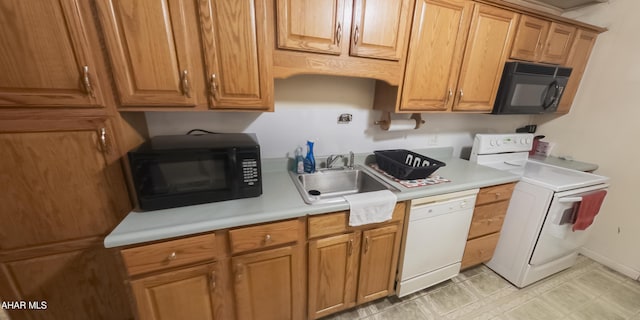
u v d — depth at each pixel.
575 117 2.19
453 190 1.46
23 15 0.79
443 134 2.14
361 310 1.57
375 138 1.86
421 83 1.44
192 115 1.37
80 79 0.89
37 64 0.84
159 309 1.00
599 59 2.00
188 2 0.91
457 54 1.47
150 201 1.01
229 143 1.15
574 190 1.60
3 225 0.96
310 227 1.16
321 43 1.14
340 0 1.11
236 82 1.05
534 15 1.60
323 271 1.29
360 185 1.75
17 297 1.07
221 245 1.03
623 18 1.83
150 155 0.96
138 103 0.97
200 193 1.08
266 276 1.16
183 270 0.99
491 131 2.36
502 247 1.87
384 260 1.44
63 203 1.01
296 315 1.31
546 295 1.72
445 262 1.66
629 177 1.90
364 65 1.27
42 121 0.90
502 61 1.63
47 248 1.05
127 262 0.89
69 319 1.18
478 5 1.41
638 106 1.82
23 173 0.93
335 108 1.66
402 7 1.24
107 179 1.04
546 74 1.77
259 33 1.02
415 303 1.63
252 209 1.08
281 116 1.54
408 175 1.52
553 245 1.71
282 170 1.62
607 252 2.06
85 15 0.84
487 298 1.68
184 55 0.96
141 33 0.89
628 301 1.69
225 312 1.14
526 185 1.68
